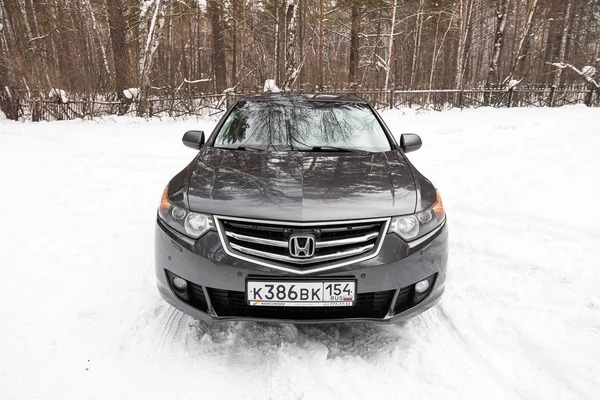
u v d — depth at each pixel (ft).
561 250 10.87
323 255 6.19
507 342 7.27
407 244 6.45
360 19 65.67
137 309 8.16
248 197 6.57
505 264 10.28
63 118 39.68
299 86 51.60
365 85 56.49
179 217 6.64
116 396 5.89
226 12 74.43
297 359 6.64
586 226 12.21
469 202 14.52
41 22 55.01
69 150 23.90
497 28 57.88
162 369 6.48
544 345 7.15
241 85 48.73
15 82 40.16
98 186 16.67
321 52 58.44
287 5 43.37
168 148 25.38
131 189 16.35
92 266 9.97
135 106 42.39
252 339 7.26
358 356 6.77
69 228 12.32
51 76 40.52
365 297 6.45
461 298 8.75
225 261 6.20
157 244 6.97
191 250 6.40
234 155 8.37
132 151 24.18
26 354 6.75
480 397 5.94
